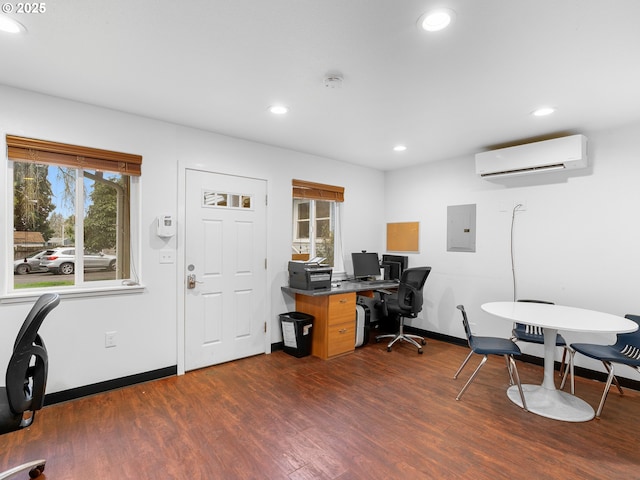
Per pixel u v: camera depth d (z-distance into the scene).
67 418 2.38
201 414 2.47
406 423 2.39
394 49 1.89
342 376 3.22
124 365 2.88
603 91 2.39
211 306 3.40
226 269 3.51
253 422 2.38
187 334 3.24
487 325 3.98
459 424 2.38
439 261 4.46
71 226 2.74
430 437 2.22
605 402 2.73
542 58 1.97
